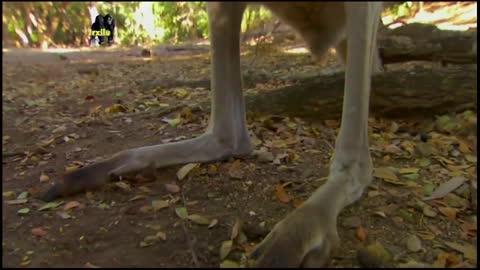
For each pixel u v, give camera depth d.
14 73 1.78
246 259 0.53
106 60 2.07
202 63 1.83
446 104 0.96
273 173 0.73
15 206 0.66
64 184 0.67
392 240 0.59
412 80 0.96
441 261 0.55
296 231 0.51
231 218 0.62
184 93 1.25
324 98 0.95
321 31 0.59
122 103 1.19
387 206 0.65
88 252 0.56
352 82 0.58
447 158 0.83
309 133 0.91
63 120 1.07
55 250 0.56
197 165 0.72
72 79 1.67
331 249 0.54
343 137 0.61
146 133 0.93
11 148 0.89
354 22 0.55
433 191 0.71
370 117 0.98
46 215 0.63
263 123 0.94
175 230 0.59
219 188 0.69
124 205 0.65
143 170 0.70
